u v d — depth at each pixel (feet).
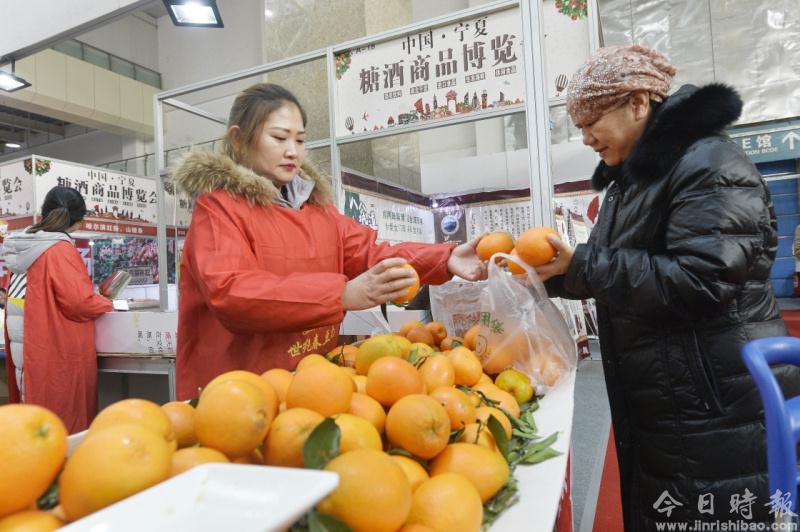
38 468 1.36
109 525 1.11
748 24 18.25
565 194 14.19
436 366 2.86
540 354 3.50
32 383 7.67
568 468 3.65
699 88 3.34
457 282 4.68
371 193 9.59
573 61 5.79
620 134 3.62
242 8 24.66
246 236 3.72
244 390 1.81
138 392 9.55
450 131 21.90
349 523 1.56
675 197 3.24
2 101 23.86
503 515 1.98
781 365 3.36
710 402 3.33
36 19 10.66
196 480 1.25
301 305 3.06
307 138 12.19
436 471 2.10
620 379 3.91
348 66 6.86
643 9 19.17
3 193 14.24
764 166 19.08
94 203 15.51
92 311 7.88
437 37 6.34
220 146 4.30
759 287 3.37
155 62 28.76
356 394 2.37
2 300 12.41
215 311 3.26
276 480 1.21
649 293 3.11
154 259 20.42
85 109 25.71
